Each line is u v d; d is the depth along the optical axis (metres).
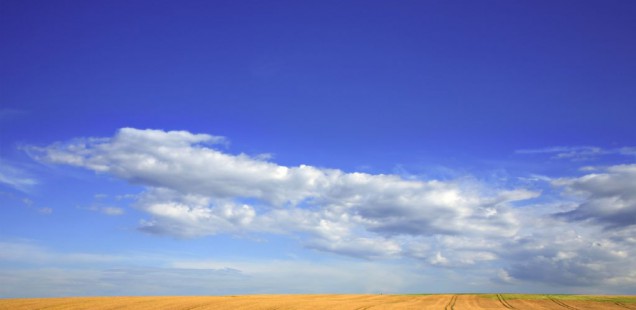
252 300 52.44
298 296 66.38
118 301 46.47
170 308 41.38
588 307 60.22
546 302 67.56
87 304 42.53
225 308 42.84
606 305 63.25
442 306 56.12
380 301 61.47
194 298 53.34
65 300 46.00
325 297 66.62
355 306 50.75
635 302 68.06
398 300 65.38
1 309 36.97
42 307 39.03
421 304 58.44
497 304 63.00
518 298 74.44
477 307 56.69
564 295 80.06
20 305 39.97
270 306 46.31
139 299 49.53
